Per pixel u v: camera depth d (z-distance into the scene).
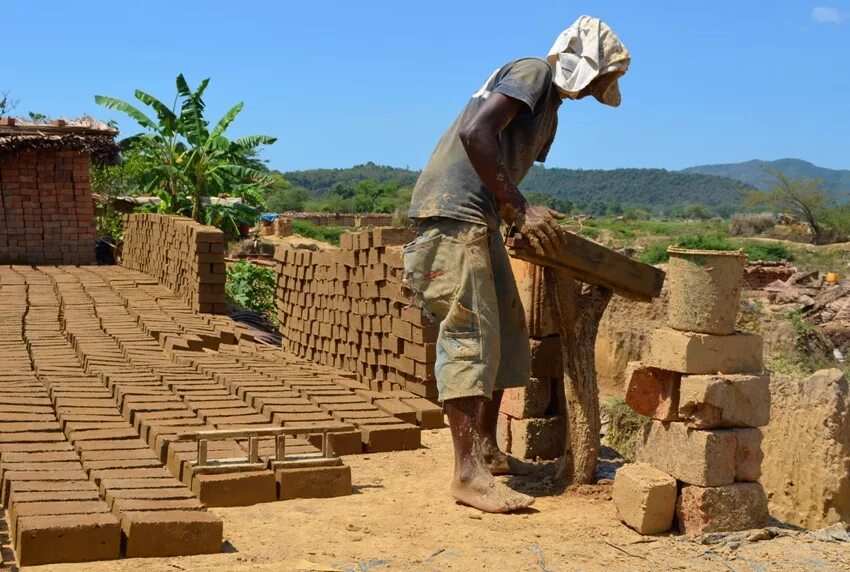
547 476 5.35
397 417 6.71
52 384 7.16
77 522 3.91
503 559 3.99
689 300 4.50
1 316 11.26
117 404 6.85
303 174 172.00
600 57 4.75
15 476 4.64
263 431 5.03
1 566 3.76
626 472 4.59
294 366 8.85
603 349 10.20
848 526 5.40
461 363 4.69
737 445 4.46
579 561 3.99
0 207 18.34
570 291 5.02
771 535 4.43
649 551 4.17
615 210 149.75
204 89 22.23
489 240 4.91
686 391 4.45
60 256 18.81
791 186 48.94
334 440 6.09
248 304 18.22
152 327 10.45
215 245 12.80
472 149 4.51
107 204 23.53
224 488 4.79
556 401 5.86
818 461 5.67
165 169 22.00
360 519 4.58
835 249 39.97
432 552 4.07
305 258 11.02
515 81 4.59
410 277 4.88
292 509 4.75
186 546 4.01
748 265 24.81
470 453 4.79
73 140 18.39
